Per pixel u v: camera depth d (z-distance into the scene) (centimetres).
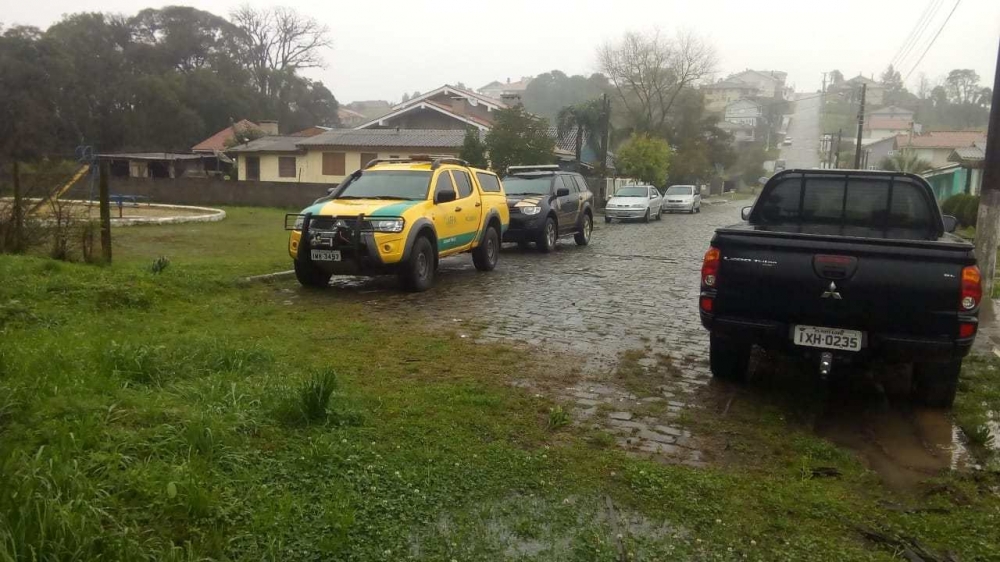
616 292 1084
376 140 3494
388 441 445
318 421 459
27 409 410
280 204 3138
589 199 1905
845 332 519
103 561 278
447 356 668
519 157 2697
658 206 3222
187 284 934
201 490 338
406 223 999
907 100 10231
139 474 347
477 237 1241
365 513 353
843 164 7044
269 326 760
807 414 545
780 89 14638
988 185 1051
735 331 545
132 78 5309
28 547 267
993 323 900
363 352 670
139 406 441
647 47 5544
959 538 354
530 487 395
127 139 5153
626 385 598
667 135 5853
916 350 502
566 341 751
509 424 491
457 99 4231
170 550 296
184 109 5344
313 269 1025
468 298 1003
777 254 527
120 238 1620
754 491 400
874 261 505
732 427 507
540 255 1595
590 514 367
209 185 3212
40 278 830
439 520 354
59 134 4838
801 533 355
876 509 386
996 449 483
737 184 9138
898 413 554
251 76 6425
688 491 395
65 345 560
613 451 451
